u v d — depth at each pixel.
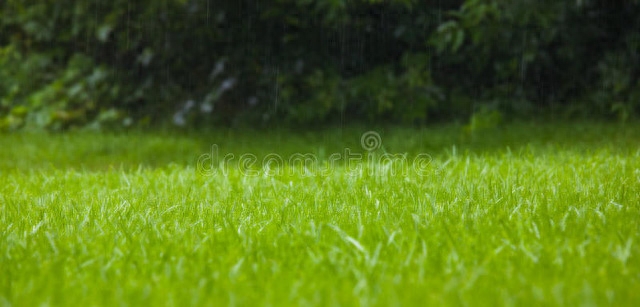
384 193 5.66
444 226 4.16
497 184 5.80
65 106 14.95
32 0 15.99
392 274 3.42
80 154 11.24
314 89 13.93
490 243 3.93
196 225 4.70
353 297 3.04
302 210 5.04
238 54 14.52
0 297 3.09
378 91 13.47
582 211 4.67
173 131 13.52
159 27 14.61
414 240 3.84
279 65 14.38
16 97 15.80
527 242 3.96
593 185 5.74
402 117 13.31
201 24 14.38
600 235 4.05
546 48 13.90
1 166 10.21
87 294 3.25
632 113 12.63
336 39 14.41
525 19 12.34
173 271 3.54
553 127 11.80
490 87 14.34
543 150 8.89
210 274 3.48
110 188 6.82
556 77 14.16
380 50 14.47
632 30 13.49
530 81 14.05
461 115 13.67
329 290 3.15
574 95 14.12
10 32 16.73
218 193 6.18
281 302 3.01
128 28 14.90
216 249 4.00
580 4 12.06
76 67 15.55
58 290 3.28
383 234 4.18
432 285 3.21
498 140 10.74
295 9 13.98
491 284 3.22
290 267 3.58
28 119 14.78
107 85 15.33
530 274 3.37
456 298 2.99
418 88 13.44
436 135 11.43
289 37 14.05
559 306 2.89
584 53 13.94
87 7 15.20
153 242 4.19
